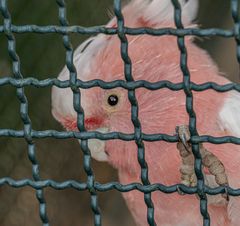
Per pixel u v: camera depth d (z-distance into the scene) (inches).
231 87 244.5
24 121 252.1
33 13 507.5
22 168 519.8
